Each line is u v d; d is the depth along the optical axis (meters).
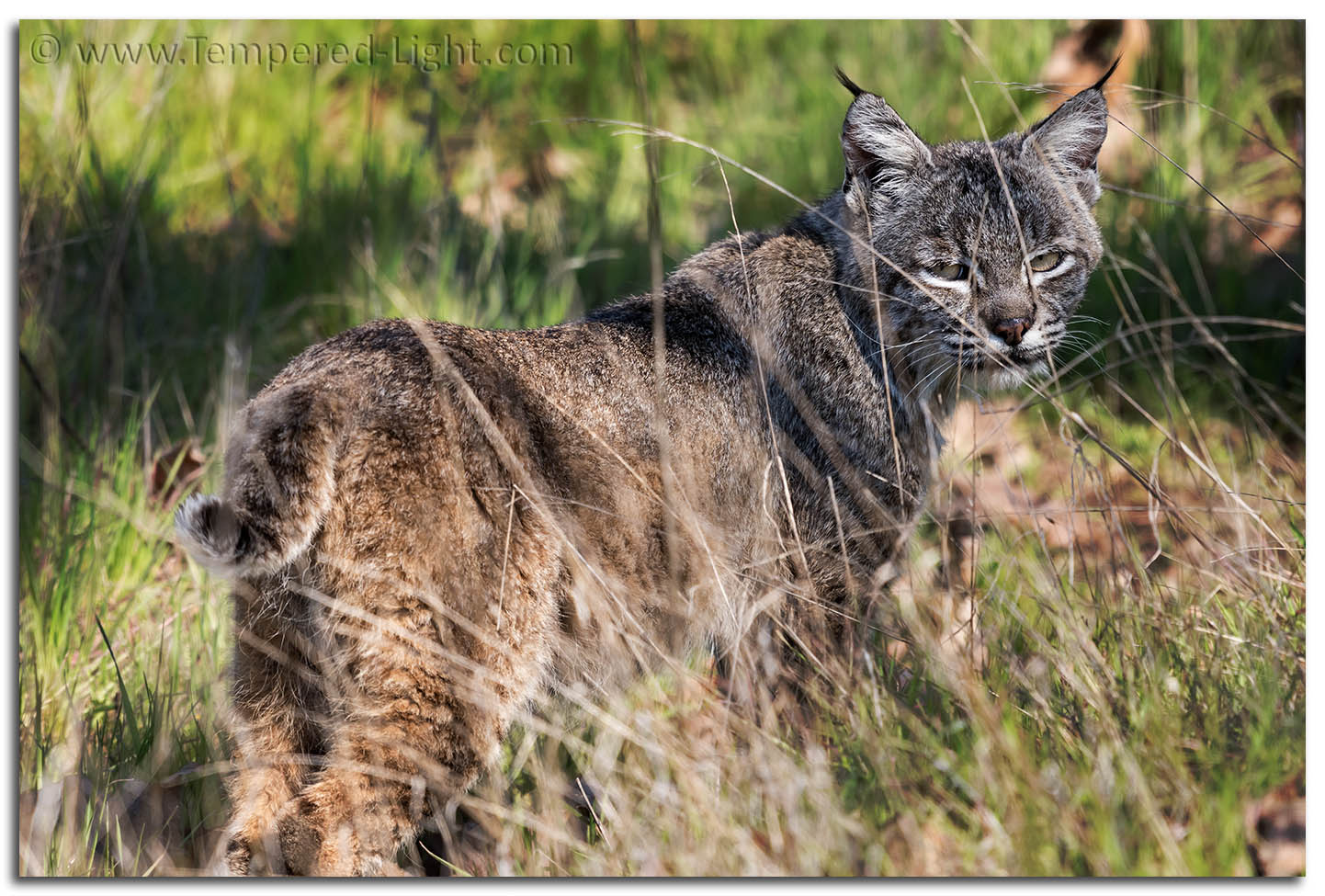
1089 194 8.69
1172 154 13.63
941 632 7.37
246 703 6.71
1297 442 10.58
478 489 6.48
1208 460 8.77
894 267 7.79
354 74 15.95
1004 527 9.07
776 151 15.42
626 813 6.29
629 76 16.42
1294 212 13.20
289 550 6.08
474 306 11.76
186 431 11.02
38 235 11.37
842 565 7.93
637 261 13.34
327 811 6.22
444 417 6.47
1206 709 6.66
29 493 9.15
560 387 7.14
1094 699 6.58
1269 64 14.87
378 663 6.36
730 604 7.52
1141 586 7.63
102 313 10.95
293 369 6.73
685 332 7.83
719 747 6.73
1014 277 8.13
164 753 7.27
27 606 8.22
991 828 5.99
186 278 12.27
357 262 12.44
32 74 13.41
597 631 6.96
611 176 15.02
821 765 6.32
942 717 6.86
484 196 13.74
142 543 9.26
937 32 16.17
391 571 6.32
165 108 14.19
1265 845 6.02
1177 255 12.38
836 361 8.21
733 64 17.02
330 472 6.21
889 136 8.28
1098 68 15.11
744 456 7.79
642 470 7.25
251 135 14.73
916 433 8.46
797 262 8.38
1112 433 10.88
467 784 6.55
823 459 8.09
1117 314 11.98
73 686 7.76
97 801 6.89
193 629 8.29
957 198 8.20
